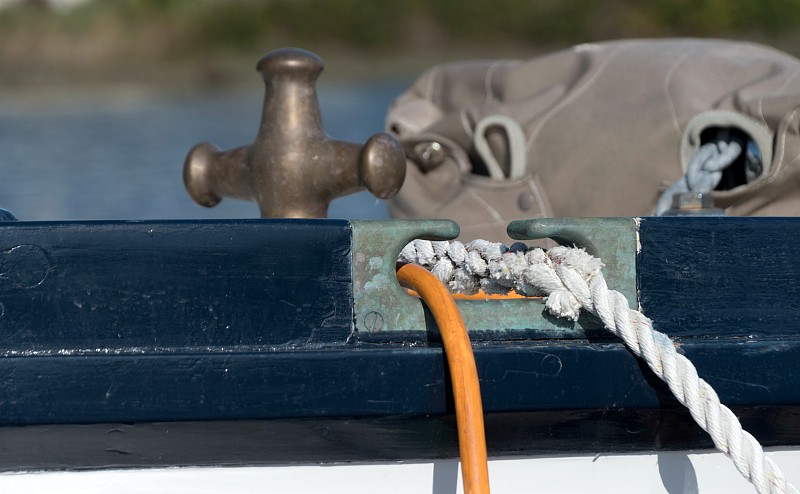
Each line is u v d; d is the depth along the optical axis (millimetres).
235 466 5805
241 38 68125
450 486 5898
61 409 5559
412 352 5699
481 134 9617
